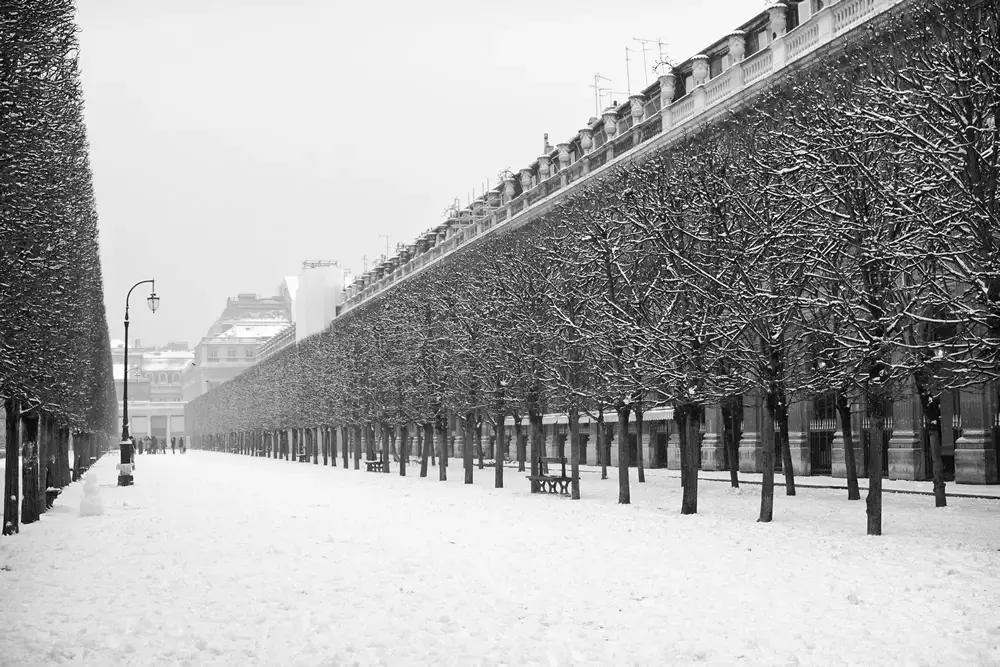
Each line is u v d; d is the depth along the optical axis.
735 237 33.19
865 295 26.62
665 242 34.16
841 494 41.75
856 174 26.91
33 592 19.61
